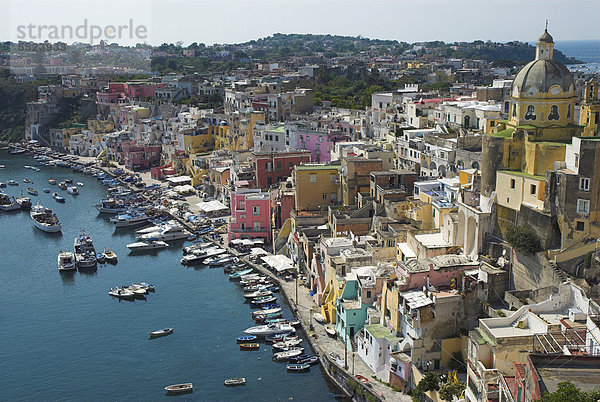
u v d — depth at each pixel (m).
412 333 99.25
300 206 171.88
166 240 189.50
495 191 109.25
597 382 57.97
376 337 104.62
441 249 115.44
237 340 126.06
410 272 102.50
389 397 97.62
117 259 176.75
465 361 96.69
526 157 106.81
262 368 115.94
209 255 173.38
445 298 97.44
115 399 107.81
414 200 142.12
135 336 129.62
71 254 175.00
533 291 92.75
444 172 154.75
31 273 167.25
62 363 119.88
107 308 143.75
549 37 113.19
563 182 94.19
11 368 118.56
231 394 108.06
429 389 91.94
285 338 124.38
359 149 178.88
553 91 109.81
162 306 143.38
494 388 78.12
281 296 146.12
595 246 91.94
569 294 88.38
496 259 106.06
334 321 127.44
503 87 199.50
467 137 151.12
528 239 98.25
